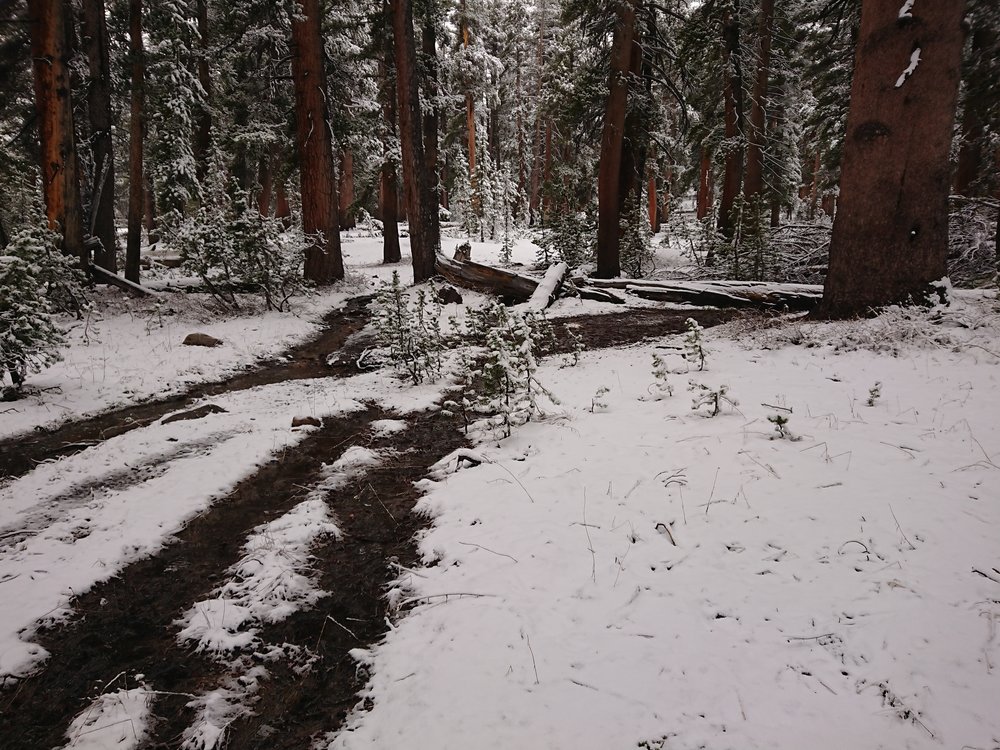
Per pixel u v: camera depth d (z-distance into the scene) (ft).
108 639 10.94
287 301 48.37
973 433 14.32
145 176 78.64
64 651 10.61
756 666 8.45
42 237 34.06
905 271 25.11
